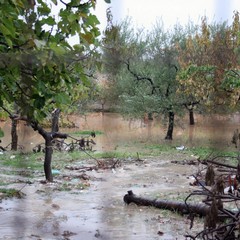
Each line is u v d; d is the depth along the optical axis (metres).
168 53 24.28
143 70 24.06
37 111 3.52
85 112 26.58
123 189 10.88
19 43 2.87
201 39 20.03
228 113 19.27
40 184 11.16
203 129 23.84
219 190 4.43
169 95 24.12
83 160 16.03
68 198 9.62
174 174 13.30
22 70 3.09
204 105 21.86
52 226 7.34
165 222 7.56
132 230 7.12
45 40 3.05
